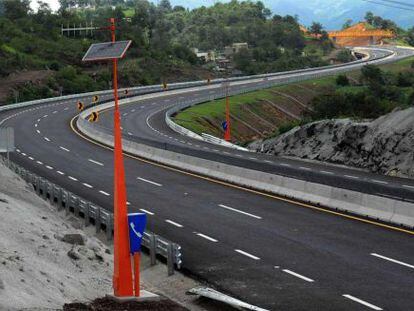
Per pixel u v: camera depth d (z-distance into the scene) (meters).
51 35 173.25
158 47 190.88
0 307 12.09
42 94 117.81
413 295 17.16
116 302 15.83
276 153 60.69
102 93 117.56
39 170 41.53
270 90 121.00
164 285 19.22
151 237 21.09
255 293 17.72
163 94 114.19
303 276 19.19
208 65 197.25
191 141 63.59
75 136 61.03
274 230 25.17
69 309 13.90
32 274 15.64
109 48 16.94
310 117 82.94
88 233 25.41
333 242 23.16
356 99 82.62
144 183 36.72
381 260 20.70
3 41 151.88
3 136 35.88
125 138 55.03
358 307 16.30
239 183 36.31
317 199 30.59
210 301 17.47
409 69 171.75
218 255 21.81
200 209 29.39
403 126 47.00
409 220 25.64
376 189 33.84
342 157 51.03
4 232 19.14
